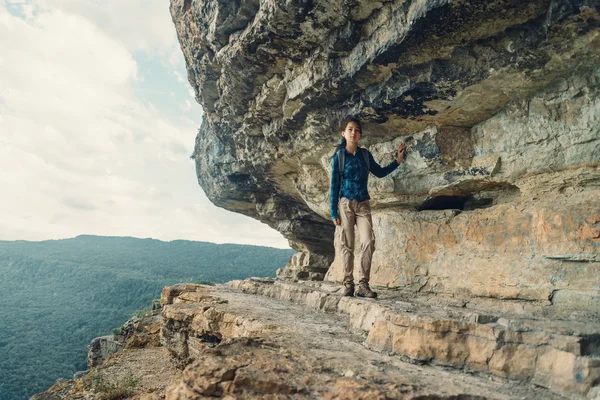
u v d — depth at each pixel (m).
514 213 4.86
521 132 5.06
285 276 14.70
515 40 4.23
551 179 4.84
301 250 15.62
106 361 8.19
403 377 2.62
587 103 4.36
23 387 50.66
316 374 2.64
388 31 4.75
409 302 4.84
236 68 7.30
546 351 2.62
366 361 2.97
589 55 4.09
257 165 10.74
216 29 6.93
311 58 6.00
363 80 5.65
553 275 4.26
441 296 5.44
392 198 6.91
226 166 13.48
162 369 7.21
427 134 6.04
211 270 144.88
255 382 2.40
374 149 6.97
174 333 6.51
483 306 4.71
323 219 14.03
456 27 4.28
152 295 112.06
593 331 2.65
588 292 3.91
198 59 8.81
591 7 3.49
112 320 87.81
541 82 4.61
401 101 5.57
